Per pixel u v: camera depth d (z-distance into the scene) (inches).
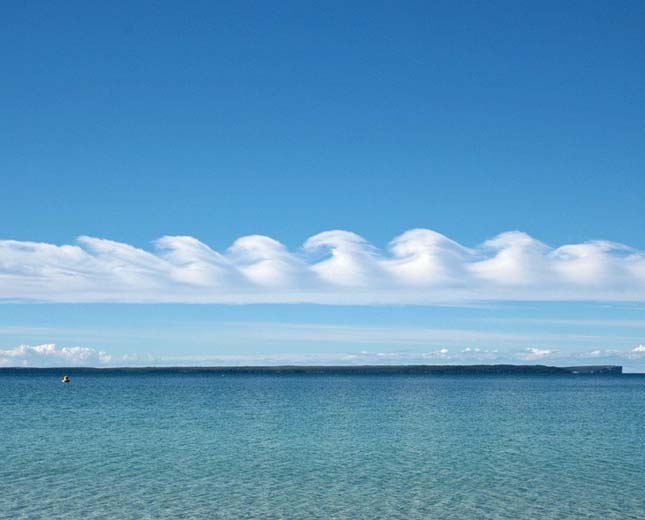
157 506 1239.5
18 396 5246.1
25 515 1163.9
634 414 3393.2
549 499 1309.1
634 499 1307.8
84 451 1915.6
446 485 1438.2
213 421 2898.6
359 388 7696.9
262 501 1286.9
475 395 5723.4
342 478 1515.7
